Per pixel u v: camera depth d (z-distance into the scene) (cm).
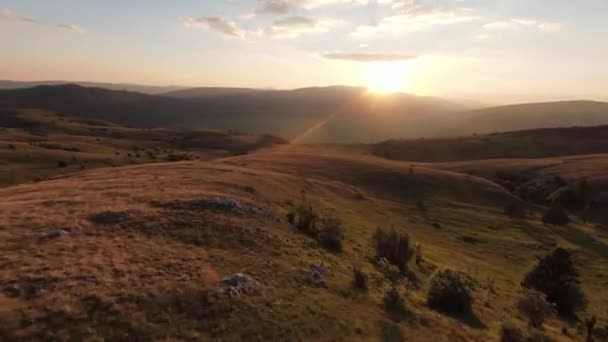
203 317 2138
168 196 4353
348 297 2678
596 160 13088
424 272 4084
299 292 2575
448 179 10300
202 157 18788
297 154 12575
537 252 6391
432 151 19475
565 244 6981
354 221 5741
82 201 4200
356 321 2388
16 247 2816
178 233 3266
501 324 2786
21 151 15912
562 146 19688
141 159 17150
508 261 5872
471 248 6241
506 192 10188
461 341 2477
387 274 3475
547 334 2992
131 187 5078
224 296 2327
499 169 13138
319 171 9688
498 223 7869
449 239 6525
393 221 6769
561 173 11812
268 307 2320
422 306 2909
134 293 2244
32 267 2473
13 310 1989
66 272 2423
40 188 5481
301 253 3306
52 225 3300
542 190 10838
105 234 3145
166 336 1962
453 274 3281
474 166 13775
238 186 5394
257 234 3484
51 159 15312
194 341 1959
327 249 3697
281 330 2148
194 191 4716
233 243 3222
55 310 2019
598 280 5500
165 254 2833
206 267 2683
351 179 9588
